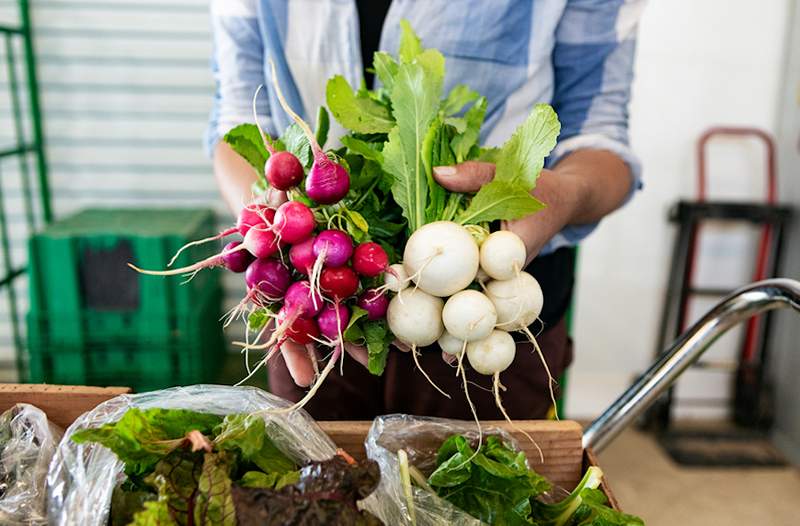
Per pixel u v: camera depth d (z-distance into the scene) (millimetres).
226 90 1033
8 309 2590
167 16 2408
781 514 2020
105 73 2445
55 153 2506
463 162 704
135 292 2018
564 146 992
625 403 795
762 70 2357
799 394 2311
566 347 1093
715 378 2631
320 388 1005
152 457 581
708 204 2299
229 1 991
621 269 2486
